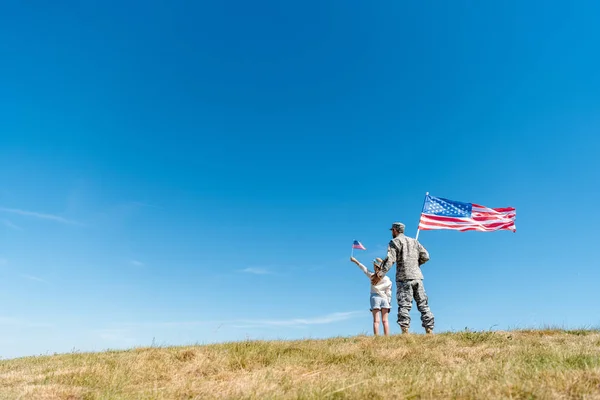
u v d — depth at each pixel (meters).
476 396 4.53
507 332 9.59
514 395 4.53
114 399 5.73
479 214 11.91
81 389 6.32
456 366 6.58
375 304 10.23
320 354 8.05
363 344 8.83
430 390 4.89
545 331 9.73
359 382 5.40
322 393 5.05
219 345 9.34
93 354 10.04
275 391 5.39
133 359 8.38
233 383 6.07
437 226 11.67
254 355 8.10
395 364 7.18
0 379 7.27
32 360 9.83
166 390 6.04
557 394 4.38
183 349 8.94
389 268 10.09
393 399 4.72
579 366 5.86
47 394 5.99
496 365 6.23
